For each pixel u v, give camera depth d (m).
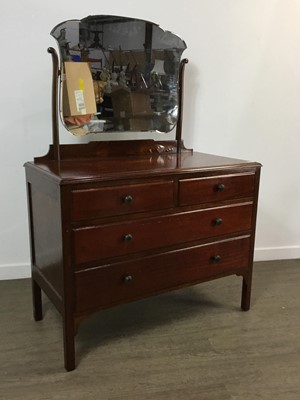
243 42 2.15
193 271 1.65
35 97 1.93
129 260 1.47
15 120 1.93
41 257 1.60
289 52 2.24
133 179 1.40
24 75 1.89
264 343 1.60
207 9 2.05
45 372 1.40
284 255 2.54
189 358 1.49
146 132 2.01
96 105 1.75
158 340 1.61
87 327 1.70
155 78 1.87
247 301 1.86
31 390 1.31
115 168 1.49
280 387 1.35
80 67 1.67
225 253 1.73
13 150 1.97
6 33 1.82
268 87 2.26
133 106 1.85
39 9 1.83
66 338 1.39
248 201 1.74
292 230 2.52
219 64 2.15
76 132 1.72
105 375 1.39
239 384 1.36
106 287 1.44
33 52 1.88
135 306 1.90
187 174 1.53
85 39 1.66
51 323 1.72
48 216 1.44
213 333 1.67
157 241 1.52
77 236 1.33
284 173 2.41
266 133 2.32
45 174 1.40
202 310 1.87
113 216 1.39
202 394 1.30
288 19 2.18
